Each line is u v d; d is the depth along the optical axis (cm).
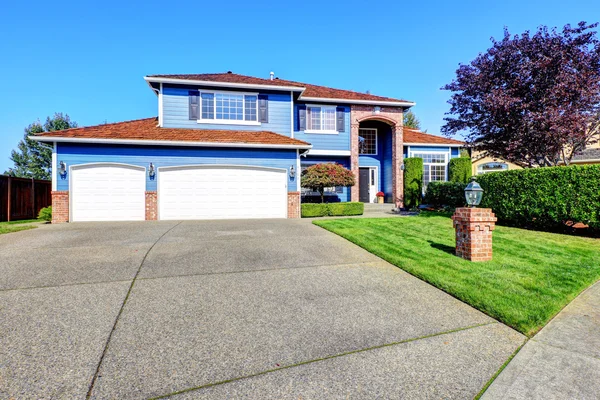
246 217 1281
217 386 234
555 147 962
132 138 1178
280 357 274
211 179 1255
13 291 412
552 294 411
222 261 571
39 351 275
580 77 896
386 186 1931
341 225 952
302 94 1673
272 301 399
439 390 231
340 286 456
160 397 220
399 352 284
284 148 1313
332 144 1755
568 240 753
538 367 261
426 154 1983
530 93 986
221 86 1508
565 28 952
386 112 1800
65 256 588
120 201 1188
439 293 431
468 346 296
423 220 1064
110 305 375
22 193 1385
